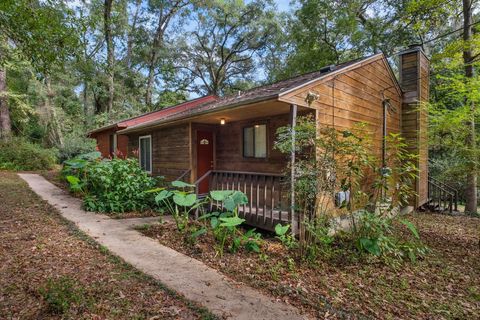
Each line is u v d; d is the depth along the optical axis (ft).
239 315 8.15
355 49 51.44
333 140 14.42
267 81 78.23
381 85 25.34
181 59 82.23
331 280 11.53
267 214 18.21
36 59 17.25
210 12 74.79
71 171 31.96
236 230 15.89
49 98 59.88
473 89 21.21
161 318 7.78
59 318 7.52
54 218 18.49
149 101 73.77
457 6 30.19
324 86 18.26
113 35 56.24
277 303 9.02
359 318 8.53
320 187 14.34
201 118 22.63
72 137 57.72
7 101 50.21
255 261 12.80
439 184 33.73
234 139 24.93
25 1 15.34
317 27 53.67
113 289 9.27
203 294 9.34
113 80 64.85
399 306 9.79
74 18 18.49
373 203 16.56
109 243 14.19
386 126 25.58
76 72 59.06
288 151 14.64
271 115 21.22
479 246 17.93
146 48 73.36
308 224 13.93
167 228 17.29
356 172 14.97
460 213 29.30
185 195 17.06
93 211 21.36
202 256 13.08
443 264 14.64
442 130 23.59
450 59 33.42
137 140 34.27
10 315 7.57
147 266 11.46
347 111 20.56
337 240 16.02
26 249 12.52
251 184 18.45
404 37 44.14
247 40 78.64
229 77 86.89
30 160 47.91
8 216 18.34
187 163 24.93
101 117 60.44
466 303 10.37
